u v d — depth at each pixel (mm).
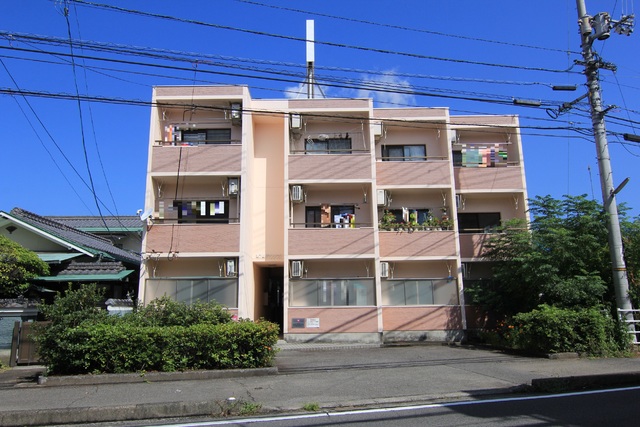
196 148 18312
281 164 20062
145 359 10289
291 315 17828
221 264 18281
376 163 19703
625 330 13258
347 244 18344
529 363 11727
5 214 16891
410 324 18281
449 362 12125
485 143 20969
